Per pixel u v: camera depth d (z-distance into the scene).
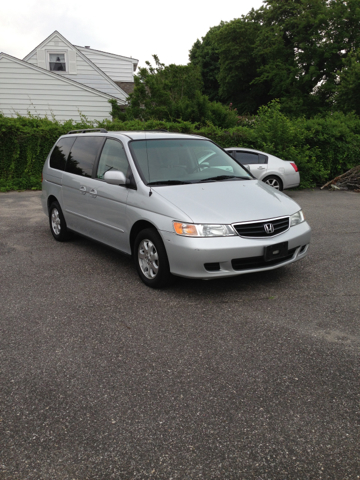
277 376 2.88
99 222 5.43
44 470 2.10
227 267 4.12
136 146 5.15
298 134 14.54
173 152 5.23
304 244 4.64
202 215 4.15
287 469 2.09
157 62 20.50
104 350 3.27
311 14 33.50
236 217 4.20
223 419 2.46
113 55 26.28
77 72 22.72
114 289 4.59
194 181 4.89
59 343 3.38
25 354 3.22
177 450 2.22
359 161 15.62
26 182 13.41
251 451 2.21
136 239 4.70
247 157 12.02
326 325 3.65
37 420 2.46
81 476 2.06
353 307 4.06
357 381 2.82
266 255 4.19
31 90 19.88
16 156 13.28
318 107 32.47
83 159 5.98
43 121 14.29
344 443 2.26
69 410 2.55
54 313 3.97
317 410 2.53
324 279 4.86
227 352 3.21
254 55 37.56
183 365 3.04
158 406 2.58
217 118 18.03
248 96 41.22
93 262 5.62
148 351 3.25
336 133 14.87
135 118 18.19
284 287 4.61
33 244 6.60
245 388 2.75
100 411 2.54
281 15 36.16
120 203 4.91
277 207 4.54
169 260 4.23
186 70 20.61
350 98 23.39
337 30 33.16
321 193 13.21
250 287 4.61
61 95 20.22
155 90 18.08
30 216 8.95
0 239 6.92
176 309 4.04
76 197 5.94
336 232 7.37
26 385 2.81
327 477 2.04
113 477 2.05
